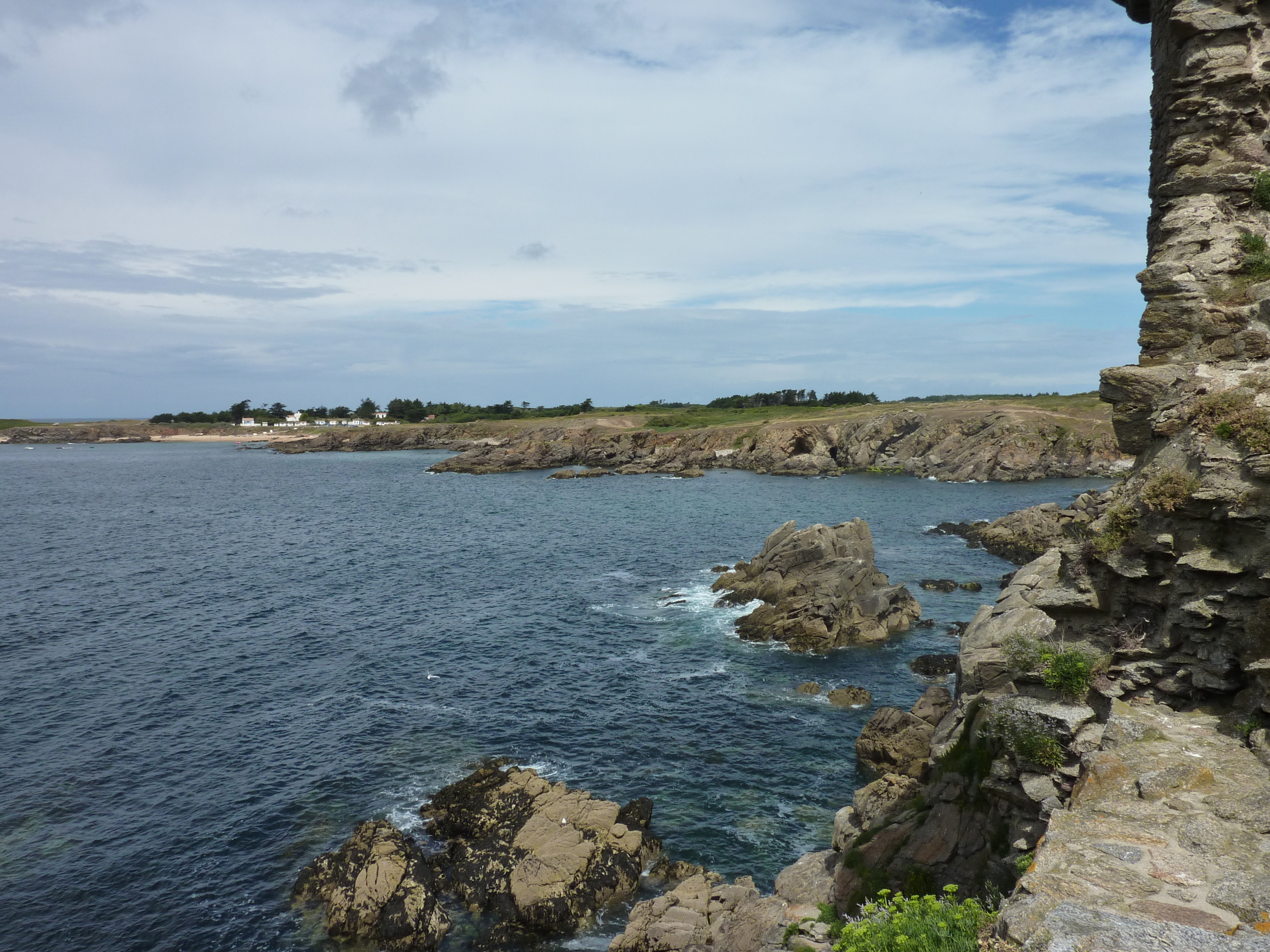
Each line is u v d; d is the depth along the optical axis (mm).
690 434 182125
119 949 22328
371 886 23797
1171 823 9812
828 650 46281
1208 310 14766
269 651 45656
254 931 23031
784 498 114875
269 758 32531
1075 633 14430
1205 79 16203
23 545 80375
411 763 32188
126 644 46844
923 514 96938
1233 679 12211
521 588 61031
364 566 69812
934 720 32406
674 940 20938
